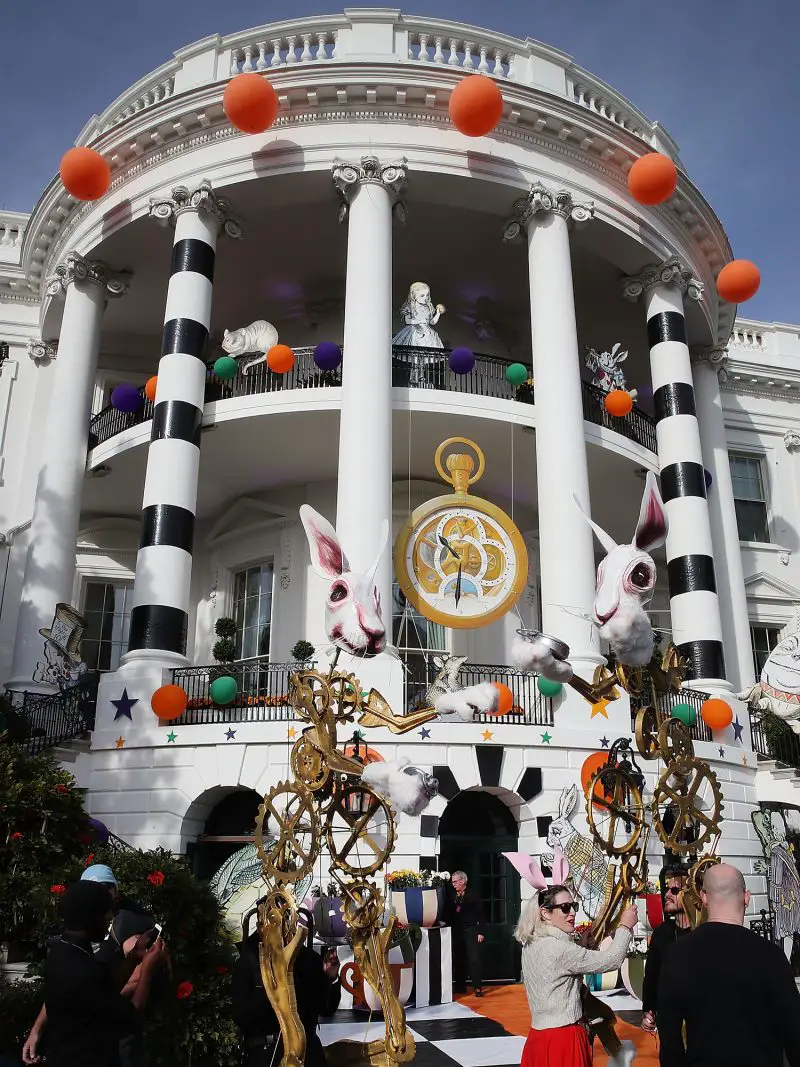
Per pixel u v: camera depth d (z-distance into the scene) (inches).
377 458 552.1
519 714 521.0
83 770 522.3
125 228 665.6
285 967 173.0
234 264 727.1
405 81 618.2
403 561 449.7
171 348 601.3
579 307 785.6
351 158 620.7
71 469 670.5
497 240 706.8
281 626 684.1
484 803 523.2
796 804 593.3
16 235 876.0
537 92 634.8
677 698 593.3
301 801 192.1
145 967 164.7
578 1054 158.7
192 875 257.6
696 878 186.2
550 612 559.8
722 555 781.9
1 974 253.8
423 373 650.2
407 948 378.3
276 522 709.3
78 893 159.3
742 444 927.7
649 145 682.8
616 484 725.9
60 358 691.4
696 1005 125.3
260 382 656.4
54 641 586.6
